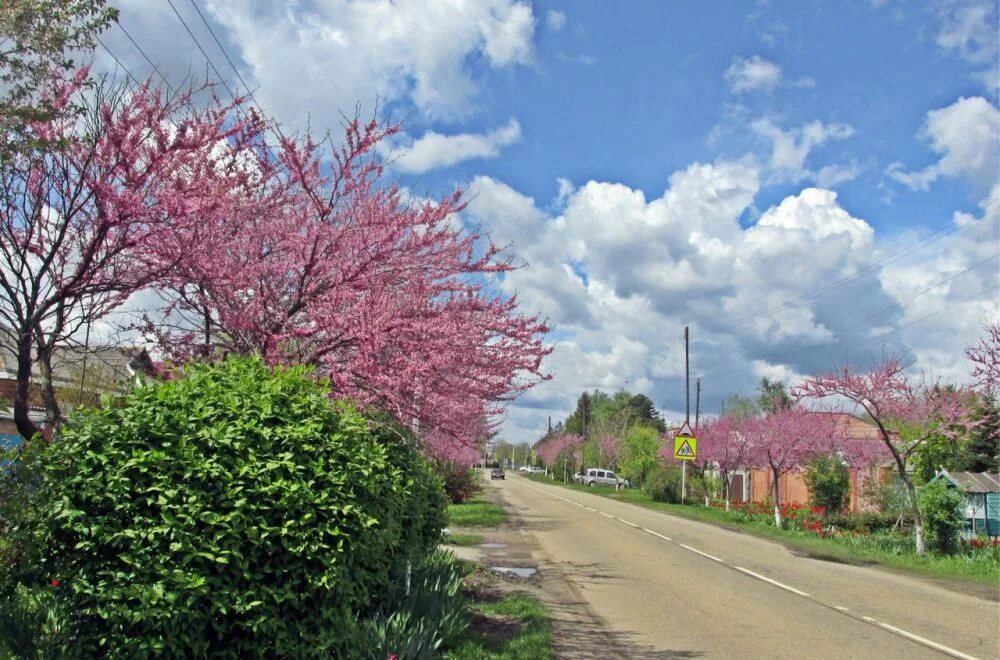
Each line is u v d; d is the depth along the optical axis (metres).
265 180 8.45
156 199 6.60
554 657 7.74
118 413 5.16
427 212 8.48
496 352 9.92
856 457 25.19
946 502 18.12
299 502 5.13
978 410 19.06
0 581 4.84
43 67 6.11
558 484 72.62
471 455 26.91
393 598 7.51
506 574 13.18
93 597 4.74
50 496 4.92
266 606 4.96
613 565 15.10
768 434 26.92
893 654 8.38
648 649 8.27
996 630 9.88
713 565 15.62
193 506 4.83
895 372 18.34
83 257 6.45
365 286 8.16
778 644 8.68
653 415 116.19
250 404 5.46
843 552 18.72
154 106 6.47
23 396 6.40
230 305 8.00
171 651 4.73
